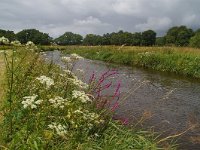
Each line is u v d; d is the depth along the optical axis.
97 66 25.58
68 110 5.00
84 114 5.23
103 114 6.97
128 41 87.38
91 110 6.91
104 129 6.62
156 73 22.91
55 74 7.91
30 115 5.08
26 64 7.84
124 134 7.04
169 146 7.30
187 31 83.19
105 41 92.00
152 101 12.59
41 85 6.28
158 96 13.69
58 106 5.04
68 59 7.31
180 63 24.67
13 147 4.57
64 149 4.98
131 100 12.47
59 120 5.15
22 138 4.66
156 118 10.29
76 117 5.05
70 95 6.65
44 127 5.03
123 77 19.28
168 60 26.22
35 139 4.54
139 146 6.64
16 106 5.66
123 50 34.78
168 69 24.98
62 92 6.70
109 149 6.06
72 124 5.11
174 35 85.81
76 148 5.14
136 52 33.00
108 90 14.19
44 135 4.60
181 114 11.02
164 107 11.83
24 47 6.50
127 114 10.30
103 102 7.30
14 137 4.62
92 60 34.28
